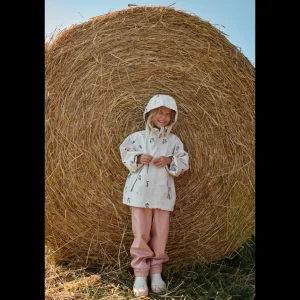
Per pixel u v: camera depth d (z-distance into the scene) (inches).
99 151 93.7
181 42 92.9
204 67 93.4
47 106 93.4
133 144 88.7
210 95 93.5
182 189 94.3
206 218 95.5
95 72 93.2
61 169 94.0
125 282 89.9
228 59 93.7
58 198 94.9
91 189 94.2
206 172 94.7
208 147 94.4
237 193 96.3
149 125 88.4
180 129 93.8
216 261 99.0
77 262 98.2
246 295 84.6
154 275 86.4
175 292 85.7
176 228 94.8
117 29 93.2
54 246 98.7
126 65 93.1
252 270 96.8
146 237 85.9
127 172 94.2
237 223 97.5
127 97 93.6
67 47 93.7
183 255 96.3
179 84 93.6
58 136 93.7
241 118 95.0
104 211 94.6
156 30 92.9
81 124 93.4
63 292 83.4
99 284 88.0
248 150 95.7
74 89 93.5
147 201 84.1
